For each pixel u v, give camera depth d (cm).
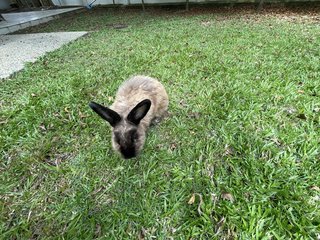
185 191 46
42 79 100
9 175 54
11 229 43
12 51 154
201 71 92
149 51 123
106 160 55
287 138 54
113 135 51
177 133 61
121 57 119
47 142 62
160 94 65
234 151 54
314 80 75
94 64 113
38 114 73
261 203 41
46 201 48
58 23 253
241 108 66
